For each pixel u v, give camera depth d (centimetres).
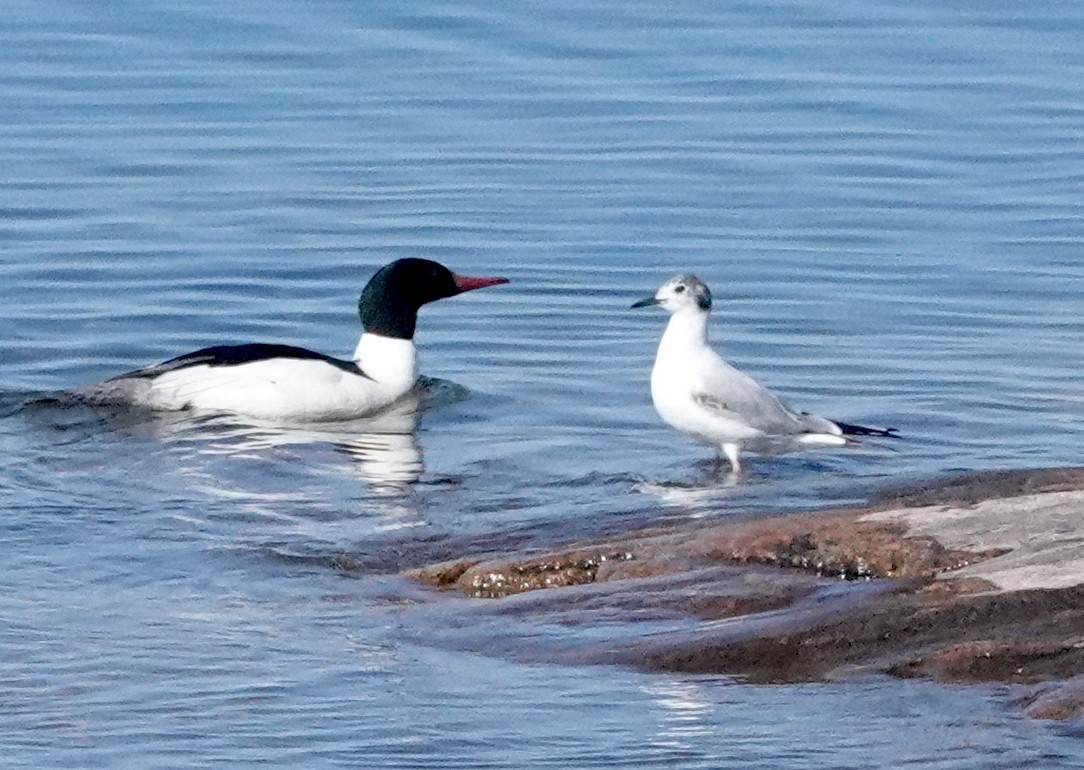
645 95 2877
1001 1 3300
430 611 1228
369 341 1803
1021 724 1012
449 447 1648
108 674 1123
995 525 1263
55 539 1392
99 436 1667
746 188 2497
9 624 1208
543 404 1764
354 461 1611
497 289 2122
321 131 2720
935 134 2727
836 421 1662
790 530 1278
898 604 1154
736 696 1070
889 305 2061
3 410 1720
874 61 3028
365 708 1068
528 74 2958
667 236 2316
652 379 1568
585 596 1222
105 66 2961
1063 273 2175
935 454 1600
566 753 1002
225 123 2742
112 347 1944
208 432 1683
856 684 1075
